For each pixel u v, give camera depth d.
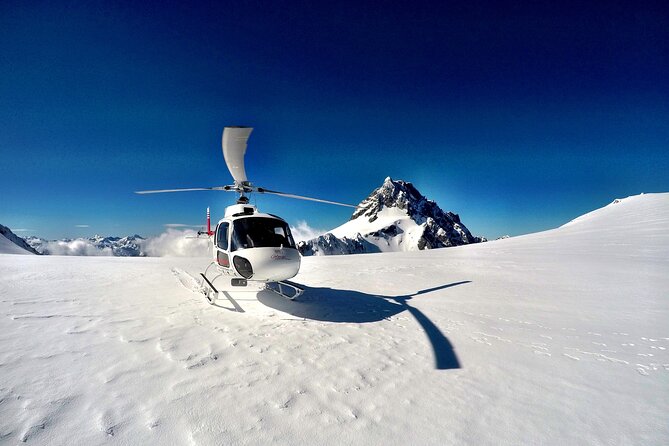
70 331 4.08
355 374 3.18
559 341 4.11
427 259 14.39
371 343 4.07
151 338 3.97
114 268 10.72
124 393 2.65
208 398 2.63
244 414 2.43
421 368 3.35
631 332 4.41
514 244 19.91
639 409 2.59
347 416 2.46
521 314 5.32
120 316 4.87
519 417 2.48
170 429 2.21
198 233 8.34
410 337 4.30
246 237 5.95
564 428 2.34
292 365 3.36
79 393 2.61
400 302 6.32
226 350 3.70
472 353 3.75
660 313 5.23
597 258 11.66
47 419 2.25
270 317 5.19
